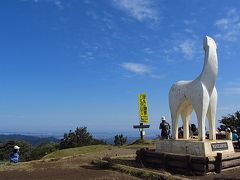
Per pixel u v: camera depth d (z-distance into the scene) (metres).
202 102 15.12
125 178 13.44
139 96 29.28
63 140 44.72
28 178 13.50
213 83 15.44
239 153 15.60
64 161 18.31
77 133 44.66
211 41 15.52
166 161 15.36
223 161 14.48
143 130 29.03
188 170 14.22
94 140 45.31
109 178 13.41
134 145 27.11
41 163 17.67
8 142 40.62
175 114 16.55
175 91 16.55
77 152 23.19
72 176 13.87
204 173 13.69
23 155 43.78
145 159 16.69
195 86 15.46
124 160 18.00
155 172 13.84
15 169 15.81
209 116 15.91
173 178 12.61
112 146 27.12
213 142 14.99
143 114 29.11
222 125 31.95
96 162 17.14
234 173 13.98
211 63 15.34
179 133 20.55
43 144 51.00
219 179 12.84
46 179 13.26
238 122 33.53
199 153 14.66
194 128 20.22
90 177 13.62
